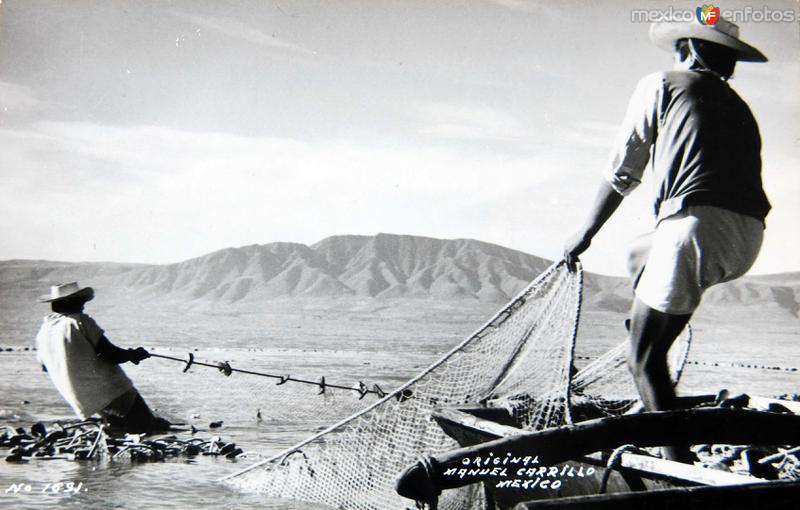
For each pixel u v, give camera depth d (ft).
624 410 18.16
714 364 49.73
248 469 17.63
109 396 22.50
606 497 8.15
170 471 18.58
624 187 13.92
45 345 22.40
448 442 15.89
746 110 13.48
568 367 14.85
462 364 17.31
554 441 11.02
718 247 12.84
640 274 14.35
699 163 12.96
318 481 16.56
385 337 80.64
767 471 11.67
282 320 118.52
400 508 15.20
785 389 35.78
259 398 31.01
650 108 13.47
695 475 10.34
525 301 16.47
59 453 20.47
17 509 15.30
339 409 28.50
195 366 42.34
